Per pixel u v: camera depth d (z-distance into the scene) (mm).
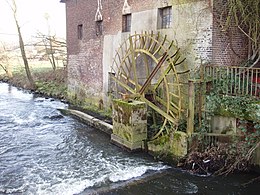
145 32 9523
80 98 14992
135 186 6332
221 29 7863
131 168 7230
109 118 11750
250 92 6750
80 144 9141
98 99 13305
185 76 8484
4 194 5922
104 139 9664
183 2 8492
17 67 29172
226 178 6730
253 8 7621
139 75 10438
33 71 24938
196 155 7043
